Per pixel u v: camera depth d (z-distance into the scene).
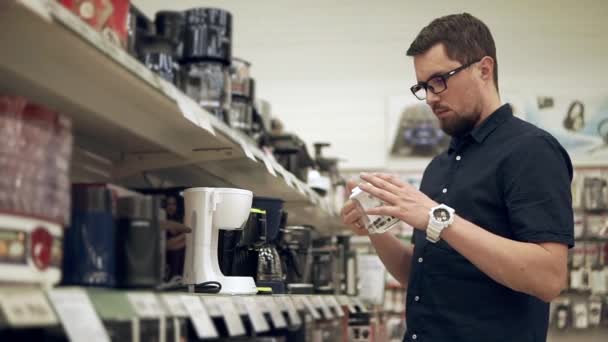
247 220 2.20
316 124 6.07
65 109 1.73
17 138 1.11
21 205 1.10
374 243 2.49
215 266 2.00
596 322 5.62
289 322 2.37
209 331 1.44
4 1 1.07
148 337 1.32
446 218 1.94
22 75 1.45
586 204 5.68
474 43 2.15
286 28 6.19
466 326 2.09
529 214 1.98
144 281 1.39
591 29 5.84
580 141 5.74
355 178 5.98
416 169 5.90
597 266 5.69
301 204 3.62
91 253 1.31
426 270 2.20
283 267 2.82
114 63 1.37
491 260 1.91
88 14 1.49
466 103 2.16
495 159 2.12
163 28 2.09
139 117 1.87
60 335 1.12
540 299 2.09
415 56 2.21
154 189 2.05
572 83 5.80
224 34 2.22
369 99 6.04
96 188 1.34
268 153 2.77
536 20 5.89
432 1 6.05
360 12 6.13
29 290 1.03
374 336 4.07
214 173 2.71
